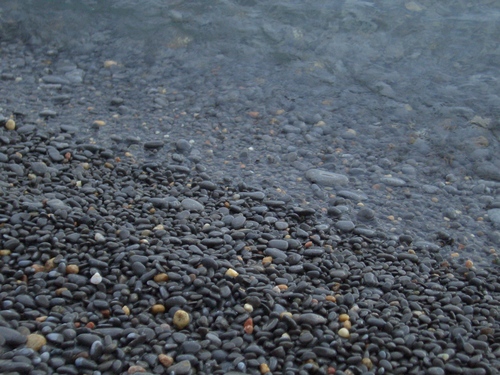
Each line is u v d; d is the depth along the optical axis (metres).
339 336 1.08
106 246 1.20
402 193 1.54
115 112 1.75
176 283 1.14
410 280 1.24
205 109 1.79
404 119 1.78
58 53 1.99
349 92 1.88
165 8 2.15
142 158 1.57
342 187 1.54
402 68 1.96
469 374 1.04
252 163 1.60
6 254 1.15
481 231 1.44
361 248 1.34
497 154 1.67
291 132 1.72
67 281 1.12
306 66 1.97
